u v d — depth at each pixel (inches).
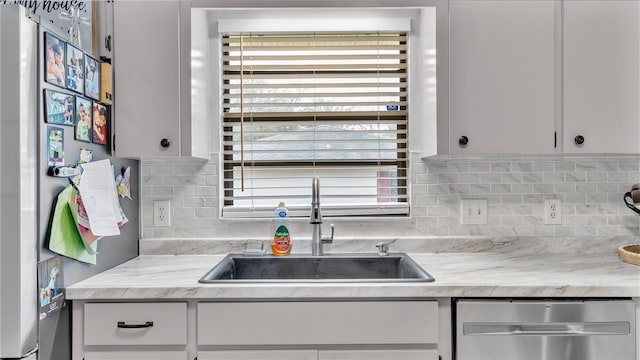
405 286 52.0
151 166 76.1
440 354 52.7
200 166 76.4
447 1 63.0
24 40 44.9
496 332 51.9
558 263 65.9
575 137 63.3
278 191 79.0
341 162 79.0
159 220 75.9
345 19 77.1
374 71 78.3
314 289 51.6
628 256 65.9
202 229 76.3
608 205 75.5
